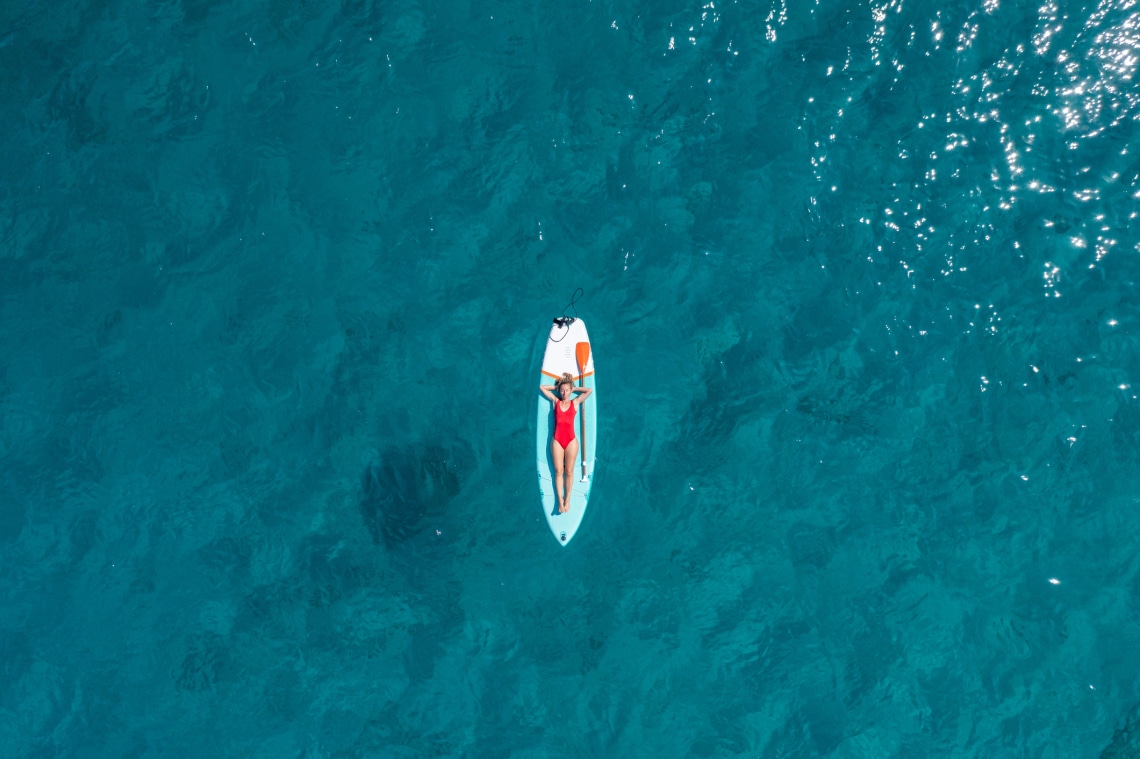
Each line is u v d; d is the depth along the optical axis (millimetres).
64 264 19875
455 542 18531
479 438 18844
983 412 18406
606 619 18062
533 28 20203
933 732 17219
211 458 19031
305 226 19719
